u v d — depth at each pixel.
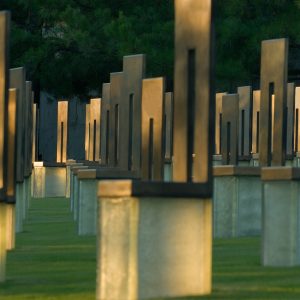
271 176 26.77
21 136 42.44
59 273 26.98
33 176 73.06
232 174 35.50
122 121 41.44
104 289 21.36
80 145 109.81
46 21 92.19
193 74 23.48
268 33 79.00
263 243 27.08
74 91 95.44
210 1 22.98
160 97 34.84
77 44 89.06
